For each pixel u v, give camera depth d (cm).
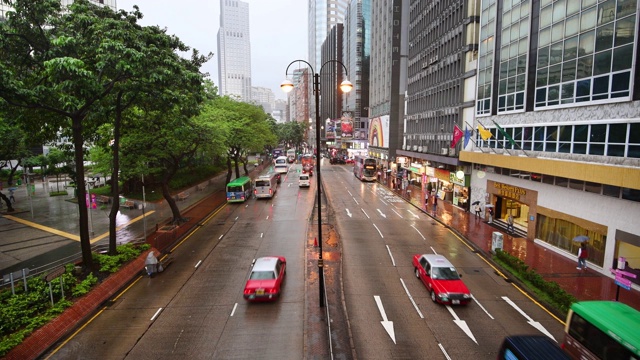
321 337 1417
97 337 1447
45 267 2159
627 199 1883
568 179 2317
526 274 1930
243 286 1919
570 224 2344
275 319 1566
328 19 17525
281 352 1326
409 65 5975
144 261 2250
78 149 1967
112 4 8000
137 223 3281
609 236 1997
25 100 1731
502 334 1427
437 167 4588
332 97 13750
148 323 1552
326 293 1809
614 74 1909
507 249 2505
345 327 1486
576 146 2198
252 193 5056
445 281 1725
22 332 1358
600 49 2000
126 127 2641
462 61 3925
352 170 8412
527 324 1503
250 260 2323
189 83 2173
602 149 2002
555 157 2392
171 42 2277
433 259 1891
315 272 2092
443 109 4472
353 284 1919
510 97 2909
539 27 2539
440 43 4600
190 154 3341
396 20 6738
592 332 1066
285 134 12656
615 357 975
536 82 2578
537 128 2583
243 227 3194
